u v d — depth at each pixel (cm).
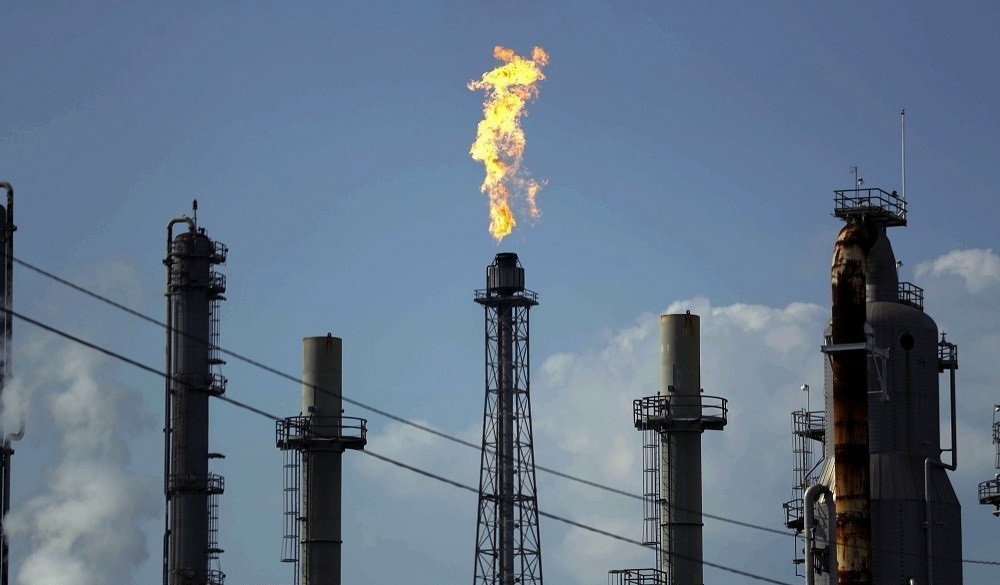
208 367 16738
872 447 15150
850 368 13700
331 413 16638
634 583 16088
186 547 16425
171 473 16550
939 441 15312
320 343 16750
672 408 16138
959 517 15275
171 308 16750
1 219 14112
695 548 16000
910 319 15188
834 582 13138
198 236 16762
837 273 13962
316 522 16438
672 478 16088
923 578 14925
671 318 16312
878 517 14975
